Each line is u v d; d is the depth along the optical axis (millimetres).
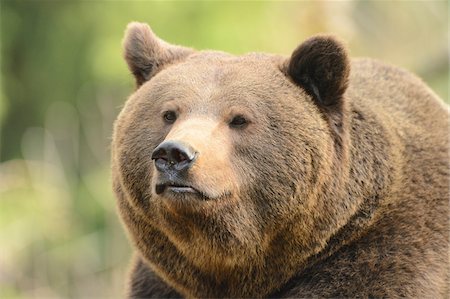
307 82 10594
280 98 10336
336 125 10555
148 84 10812
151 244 10727
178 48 11445
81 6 32094
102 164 30922
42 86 33469
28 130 33344
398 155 10836
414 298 10312
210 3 29344
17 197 27062
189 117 10078
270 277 10641
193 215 9812
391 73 11828
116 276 26938
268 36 29297
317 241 10477
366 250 10562
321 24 25141
